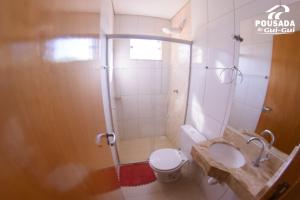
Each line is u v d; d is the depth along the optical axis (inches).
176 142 103.8
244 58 48.1
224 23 55.4
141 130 120.0
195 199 70.3
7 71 10.6
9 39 10.8
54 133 17.3
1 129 9.9
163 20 112.1
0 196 9.4
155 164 71.3
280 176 18.1
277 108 39.5
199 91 74.8
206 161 46.3
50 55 16.8
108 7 76.6
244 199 36.1
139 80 110.7
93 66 36.4
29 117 13.1
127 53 106.6
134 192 73.7
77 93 25.1
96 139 34.7
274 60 39.5
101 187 33.0
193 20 76.4
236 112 52.4
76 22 24.8
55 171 16.6
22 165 11.7
